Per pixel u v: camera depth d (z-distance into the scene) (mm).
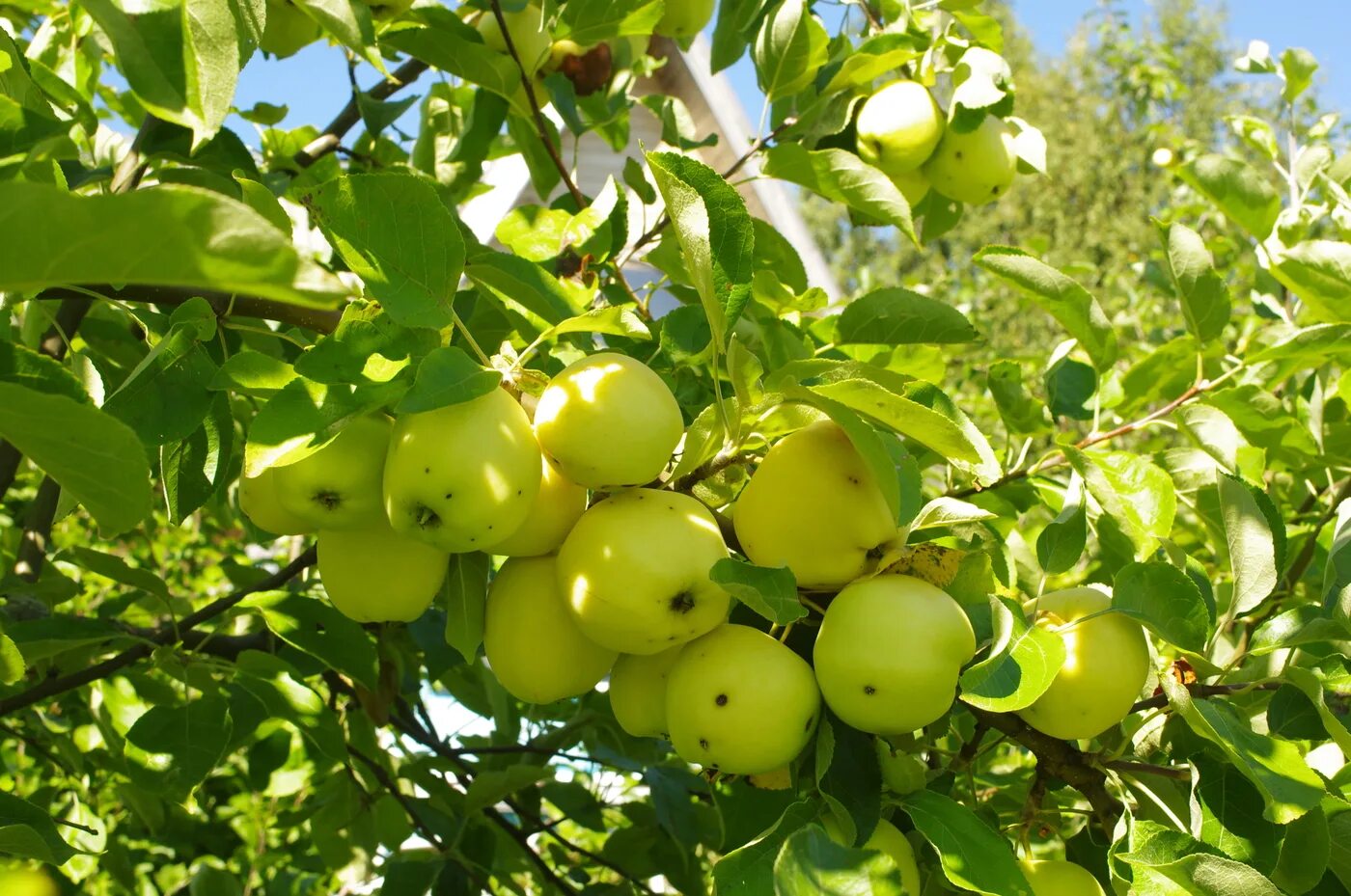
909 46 1077
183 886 1641
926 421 686
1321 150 1212
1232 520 790
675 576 695
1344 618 747
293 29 1097
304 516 718
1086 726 752
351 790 1200
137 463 614
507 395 697
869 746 735
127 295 826
